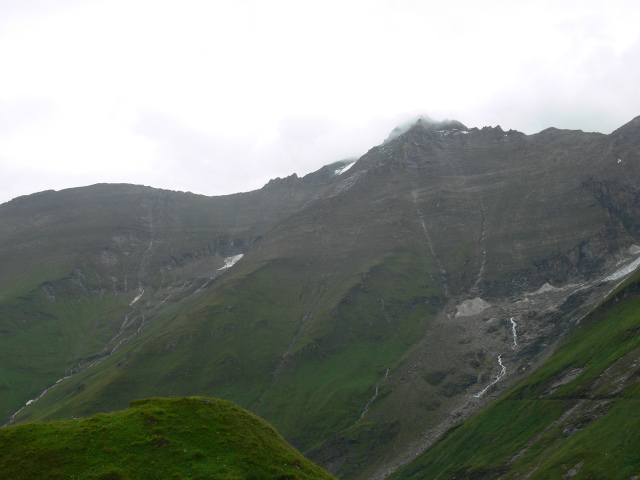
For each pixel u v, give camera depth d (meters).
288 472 79.81
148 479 72.69
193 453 78.38
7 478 70.88
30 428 80.12
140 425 82.69
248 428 87.88
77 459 74.19
